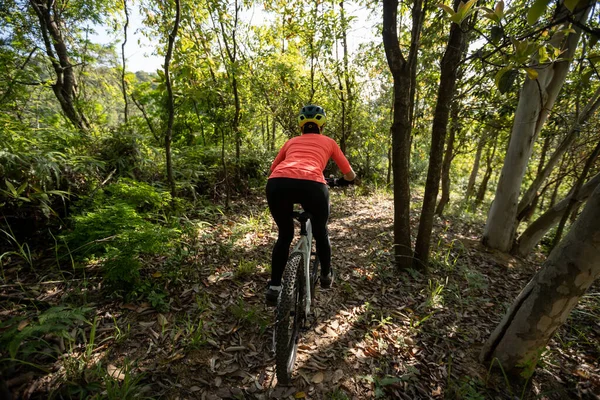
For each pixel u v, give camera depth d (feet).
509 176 15.10
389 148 31.32
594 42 3.69
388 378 6.78
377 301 10.02
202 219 14.83
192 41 13.84
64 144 12.92
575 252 5.72
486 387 6.89
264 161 23.24
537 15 3.14
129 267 8.23
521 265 15.07
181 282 9.41
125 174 13.71
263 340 7.72
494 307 10.55
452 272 12.71
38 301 7.64
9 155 9.21
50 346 6.26
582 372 7.58
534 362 6.70
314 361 7.25
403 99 10.41
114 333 7.13
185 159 17.63
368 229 17.11
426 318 8.81
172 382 6.21
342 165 8.28
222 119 16.90
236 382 6.46
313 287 8.93
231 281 10.02
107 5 18.21
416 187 39.11
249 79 19.08
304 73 25.93
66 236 9.11
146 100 19.85
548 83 13.71
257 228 14.82
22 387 5.44
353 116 28.40
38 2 15.34
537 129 14.30
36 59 15.21
